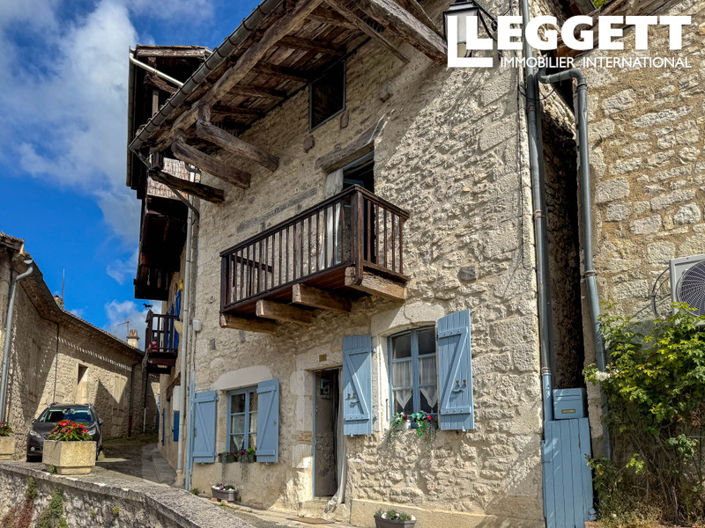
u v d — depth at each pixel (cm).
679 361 502
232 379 1016
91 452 890
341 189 886
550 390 595
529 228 637
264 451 902
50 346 1783
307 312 859
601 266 595
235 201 1095
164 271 1816
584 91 631
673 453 514
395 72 823
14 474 1002
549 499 565
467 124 716
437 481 664
